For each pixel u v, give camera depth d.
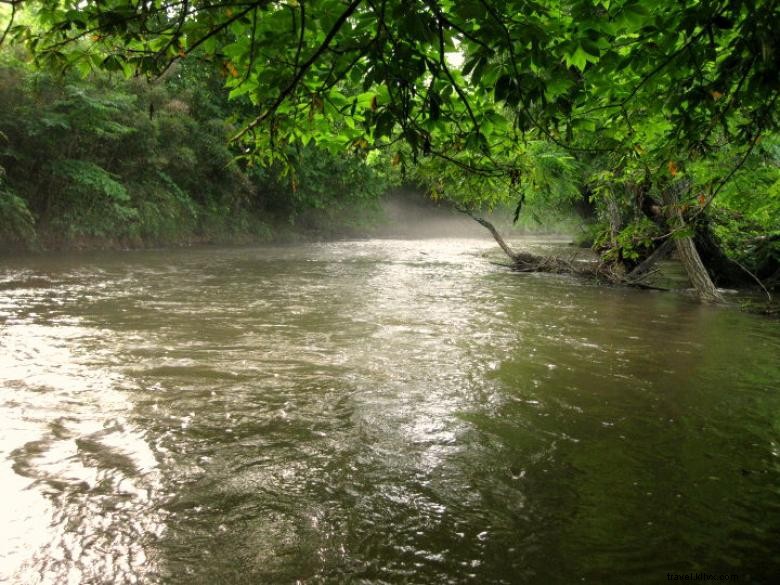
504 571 2.55
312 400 4.75
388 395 4.94
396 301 10.26
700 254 14.05
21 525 2.80
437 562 2.61
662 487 3.37
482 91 2.93
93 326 7.38
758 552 2.72
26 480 3.24
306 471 3.47
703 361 6.40
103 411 4.35
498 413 4.57
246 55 2.38
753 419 4.55
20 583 2.39
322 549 2.68
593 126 3.67
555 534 2.86
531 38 2.03
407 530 2.86
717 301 11.17
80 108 15.50
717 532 2.89
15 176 16.98
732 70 2.58
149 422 4.16
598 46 2.62
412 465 3.60
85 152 18.52
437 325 8.11
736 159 5.93
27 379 5.05
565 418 4.50
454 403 4.79
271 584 2.43
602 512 3.07
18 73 14.63
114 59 2.38
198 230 23.97
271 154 3.14
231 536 2.77
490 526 2.92
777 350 7.04
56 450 3.64
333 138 3.59
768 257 13.80
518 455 3.78
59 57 2.33
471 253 22.92
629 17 2.39
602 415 4.59
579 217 22.09
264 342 6.73
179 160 21.45
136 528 2.81
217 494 3.16
